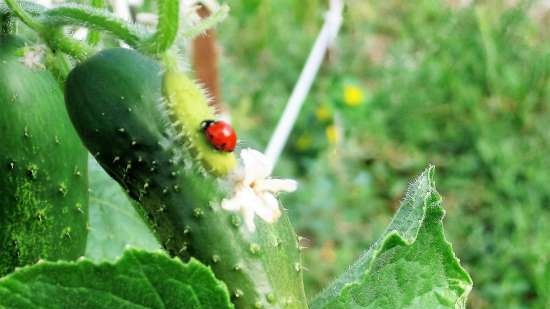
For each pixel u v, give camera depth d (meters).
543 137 0.65
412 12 0.78
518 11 0.74
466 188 0.61
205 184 0.12
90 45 0.14
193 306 0.11
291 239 0.13
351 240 0.56
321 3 0.30
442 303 0.13
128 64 0.13
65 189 0.14
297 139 0.63
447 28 0.75
